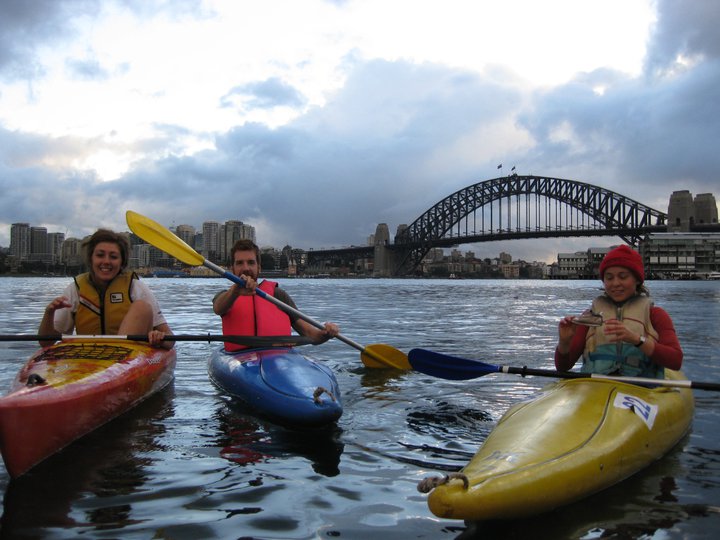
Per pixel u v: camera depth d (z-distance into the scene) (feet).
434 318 45.78
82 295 15.74
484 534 7.83
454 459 10.88
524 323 40.75
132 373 13.88
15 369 19.29
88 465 10.41
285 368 14.83
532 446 9.08
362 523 8.16
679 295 112.57
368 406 14.93
